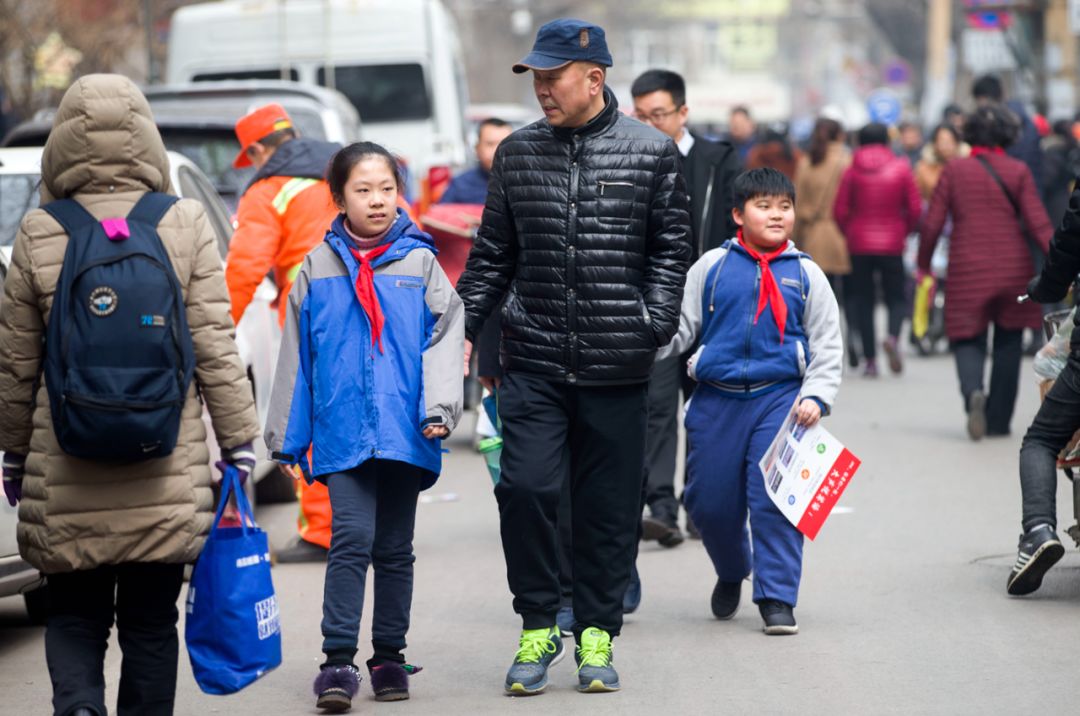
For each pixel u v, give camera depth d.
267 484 29.19
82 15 63.12
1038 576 19.94
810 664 17.52
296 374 16.47
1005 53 95.81
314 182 23.12
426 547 24.66
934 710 15.76
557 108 16.30
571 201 16.36
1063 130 47.28
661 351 19.05
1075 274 20.38
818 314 18.58
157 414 13.11
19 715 16.48
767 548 18.77
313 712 16.28
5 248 21.81
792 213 18.81
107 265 13.20
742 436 18.77
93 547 13.41
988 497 27.34
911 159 59.44
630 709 16.00
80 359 13.05
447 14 60.31
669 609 20.34
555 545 16.69
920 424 35.81
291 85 40.50
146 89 40.28
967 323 32.72
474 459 33.38
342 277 16.45
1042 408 20.28
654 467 23.73
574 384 16.39
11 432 13.72
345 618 16.03
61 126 13.65
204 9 55.25
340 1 54.97
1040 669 17.11
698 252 23.05
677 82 22.97
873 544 23.86
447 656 18.33
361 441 16.11
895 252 43.38
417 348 16.36
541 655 16.66
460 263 32.31
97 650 13.84
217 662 13.86
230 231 27.42
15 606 22.11
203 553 13.80
